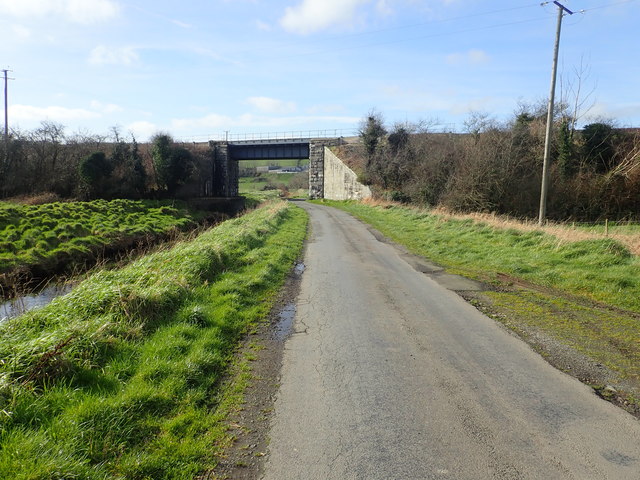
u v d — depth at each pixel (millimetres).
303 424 4102
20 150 36438
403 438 3867
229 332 6582
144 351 5281
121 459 3396
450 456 3594
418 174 35938
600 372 5328
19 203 30828
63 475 3004
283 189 97000
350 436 3896
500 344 6289
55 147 38094
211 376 5012
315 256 14328
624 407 4480
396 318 7566
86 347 4926
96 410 3809
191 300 7543
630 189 28562
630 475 3357
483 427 4059
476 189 29062
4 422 3490
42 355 4414
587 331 6852
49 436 3389
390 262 13234
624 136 30672
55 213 25312
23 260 15227
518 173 30016
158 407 4195
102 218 26562
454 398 4641
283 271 11398
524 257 12445
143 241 22688
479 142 31250
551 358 5773
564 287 9695
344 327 7051
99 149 40938
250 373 5230
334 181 54062
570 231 14102
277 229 20562
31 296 12562
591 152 30234
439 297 9023
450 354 5906
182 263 9438
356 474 3355
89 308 6285
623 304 8375
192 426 3959
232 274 9922
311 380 5066
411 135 44125
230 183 62375
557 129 31391
